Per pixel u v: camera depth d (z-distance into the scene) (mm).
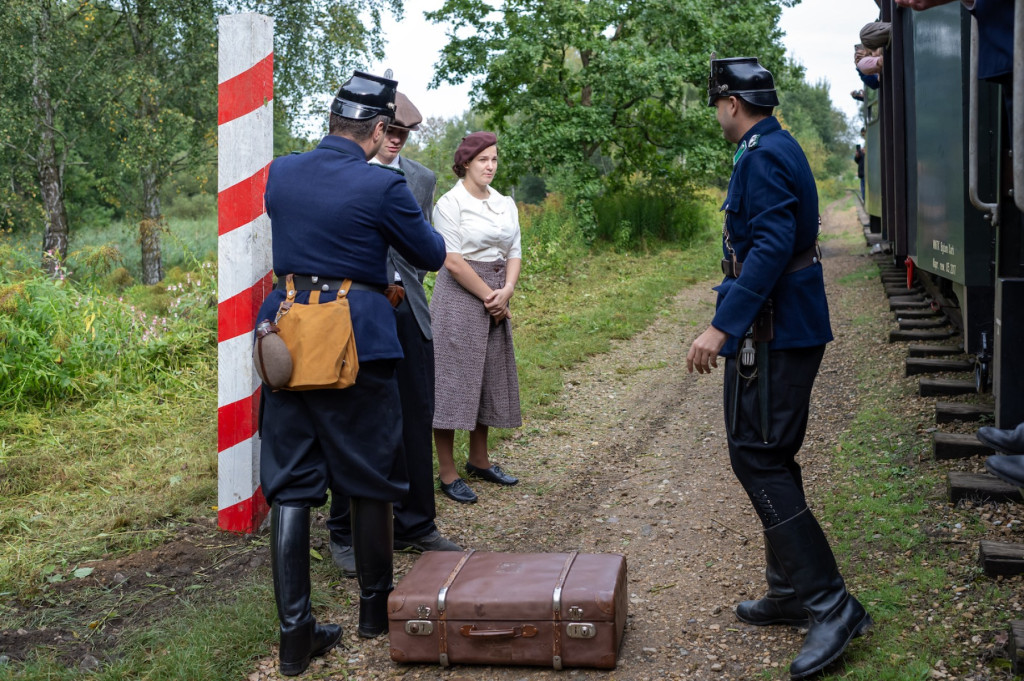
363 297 2805
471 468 4848
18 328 5766
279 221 2836
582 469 5023
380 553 3002
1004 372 3141
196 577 3471
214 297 7527
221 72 3686
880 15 8586
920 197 5887
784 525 2664
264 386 2871
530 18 16875
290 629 2781
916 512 3654
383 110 2926
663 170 18047
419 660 2844
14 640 2979
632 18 17469
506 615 2766
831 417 5328
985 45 3178
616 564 2945
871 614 2881
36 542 3754
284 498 2818
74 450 4895
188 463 4727
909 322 7148
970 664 2523
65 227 21234
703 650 2883
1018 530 3318
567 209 17016
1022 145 2604
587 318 9359
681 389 6785
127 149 20281
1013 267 3369
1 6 17891
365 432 2836
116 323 6504
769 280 2551
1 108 18922
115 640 2998
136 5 20016
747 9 17391
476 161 4445
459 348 4418
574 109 16500
